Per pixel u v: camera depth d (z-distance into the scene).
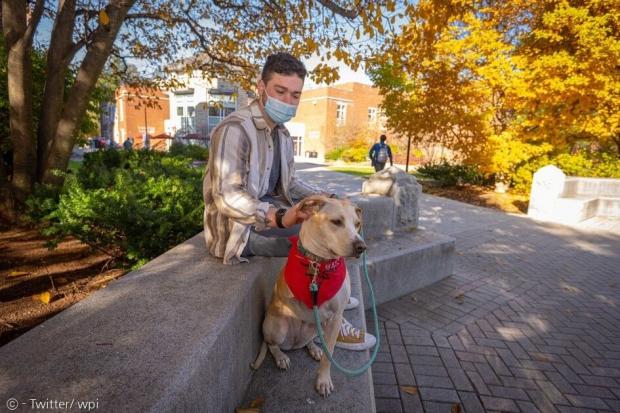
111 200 3.26
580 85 9.43
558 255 6.51
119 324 1.31
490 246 6.96
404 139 33.34
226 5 7.82
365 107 42.94
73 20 5.92
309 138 42.78
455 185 15.02
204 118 42.53
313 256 1.79
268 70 2.05
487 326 3.83
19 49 5.46
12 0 5.31
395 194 5.11
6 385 0.95
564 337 3.66
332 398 1.79
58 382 0.97
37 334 1.23
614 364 3.21
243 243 2.06
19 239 5.06
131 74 9.48
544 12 10.16
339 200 1.80
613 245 7.28
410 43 7.30
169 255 2.24
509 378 2.97
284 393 1.82
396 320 3.89
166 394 0.95
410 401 2.66
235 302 1.56
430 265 4.82
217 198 1.92
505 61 10.69
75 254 4.48
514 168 12.79
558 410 2.63
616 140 13.09
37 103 7.04
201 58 9.72
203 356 1.17
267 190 2.39
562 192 9.83
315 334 2.14
